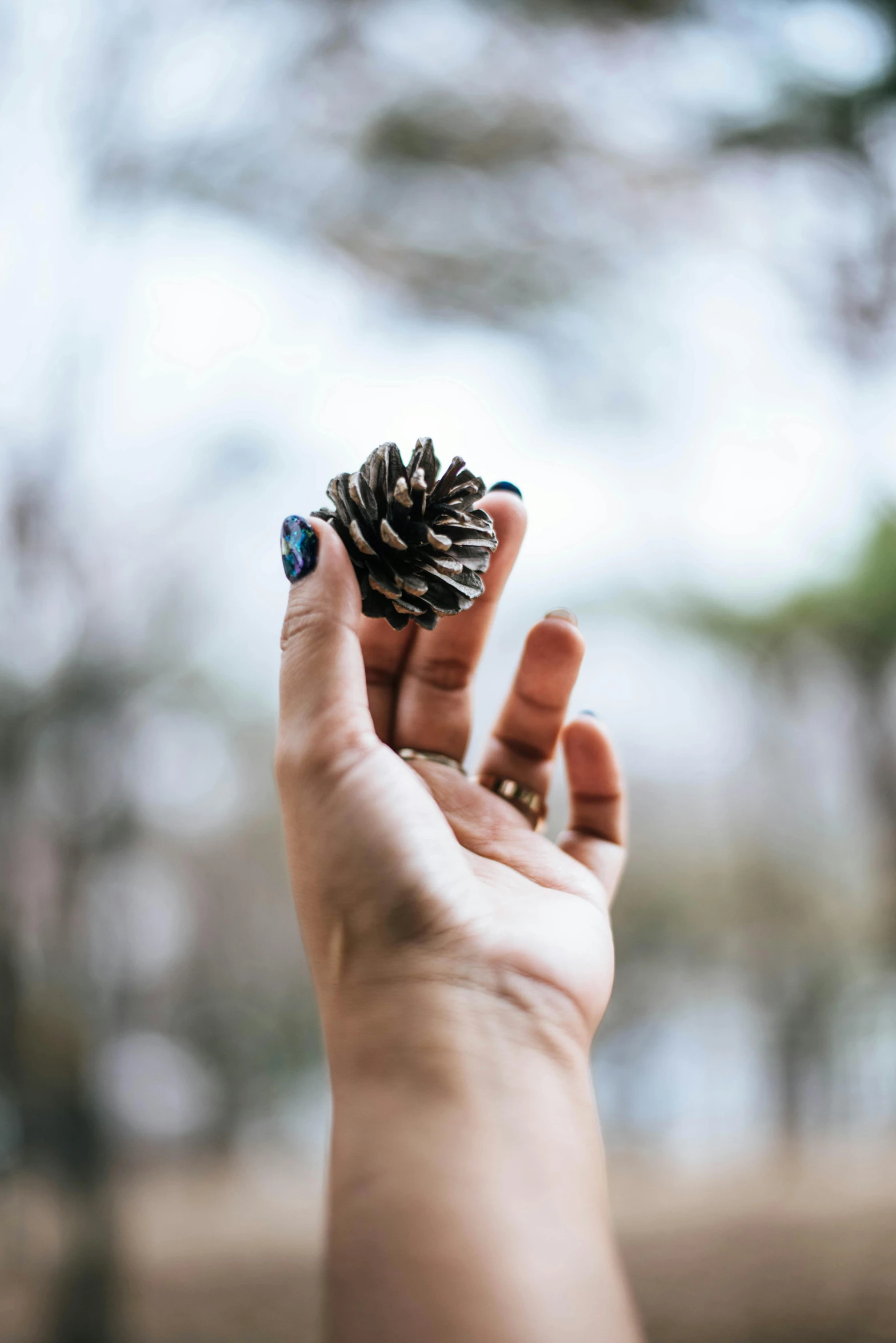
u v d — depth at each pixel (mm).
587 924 399
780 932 3832
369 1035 369
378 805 387
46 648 1734
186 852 4371
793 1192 2338
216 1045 4246
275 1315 1750
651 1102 4000
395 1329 328
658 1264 1845
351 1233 339
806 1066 3529
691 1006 4426
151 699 1897
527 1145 349
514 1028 368
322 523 403
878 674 3328
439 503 406
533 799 471
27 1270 1657
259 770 4281
